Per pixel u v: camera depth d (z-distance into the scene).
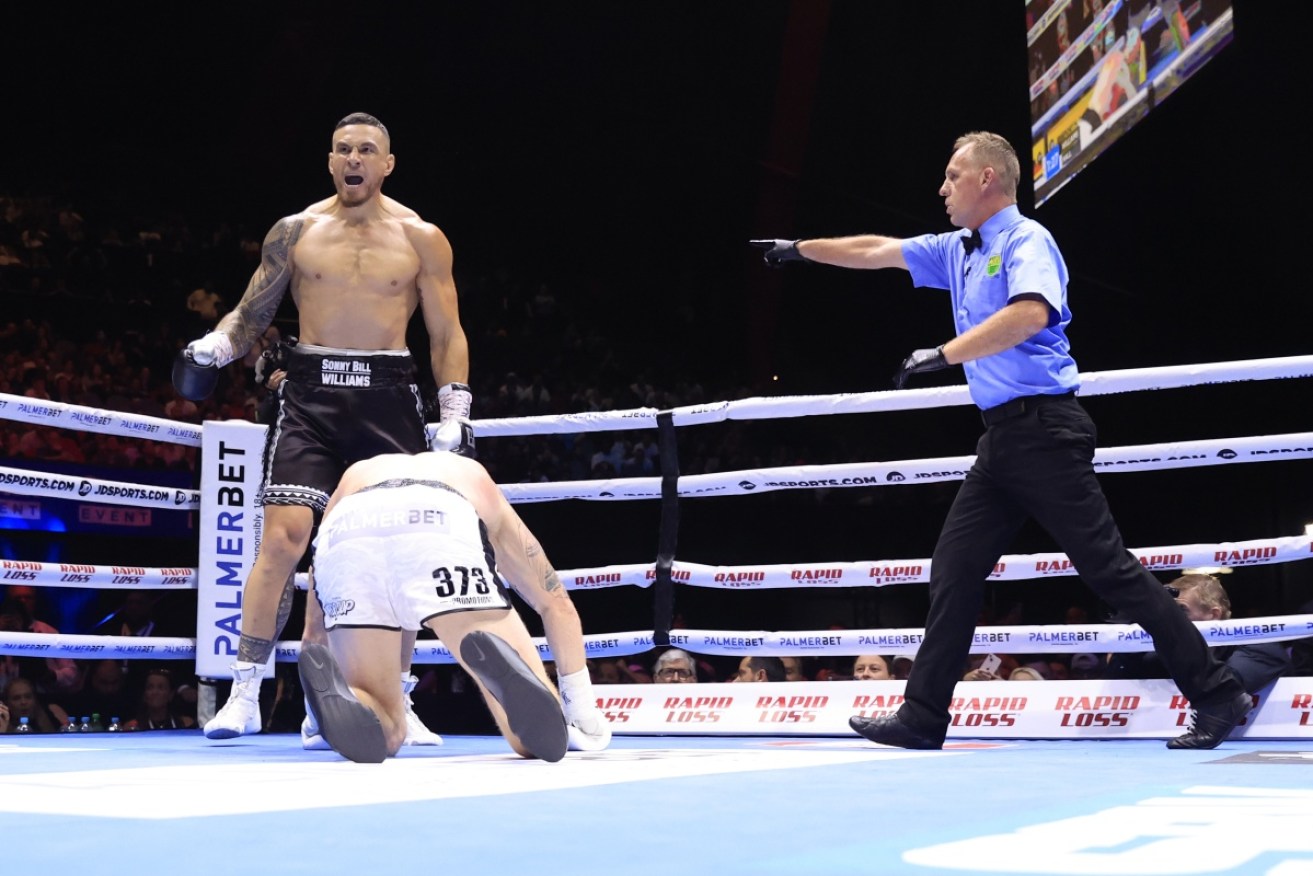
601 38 16.02
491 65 16.22
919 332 15.54
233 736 3.41
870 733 2.98
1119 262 13.73
